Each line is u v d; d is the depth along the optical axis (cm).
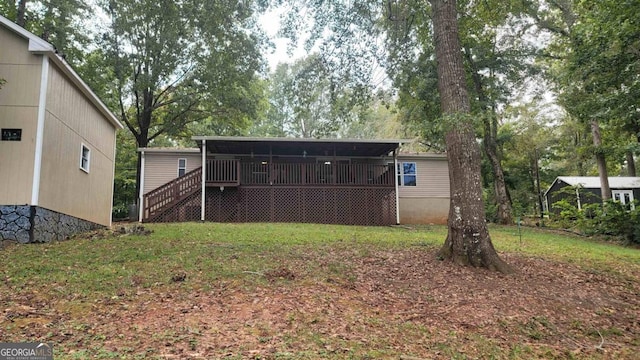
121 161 2700
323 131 1198
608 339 545
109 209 1404
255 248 875
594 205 1652
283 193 1712
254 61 2180
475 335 521
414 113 1823
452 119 745
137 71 2103
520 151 2722
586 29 1279
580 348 512
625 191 2520
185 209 1648
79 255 766
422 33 1149
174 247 857
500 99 1914
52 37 1789
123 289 585
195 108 2383
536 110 2692
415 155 1991
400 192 1980
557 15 1812
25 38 920
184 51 2148
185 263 728
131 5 1956
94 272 657
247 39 2150
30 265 684
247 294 591
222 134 2595
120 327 457
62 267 683
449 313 585
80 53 1947
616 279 791
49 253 777
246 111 2262
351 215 1731
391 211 1769
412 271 751
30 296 540
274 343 440
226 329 469
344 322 520
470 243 787
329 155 1923
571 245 1249
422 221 1969
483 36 1780
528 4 1283
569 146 2828
